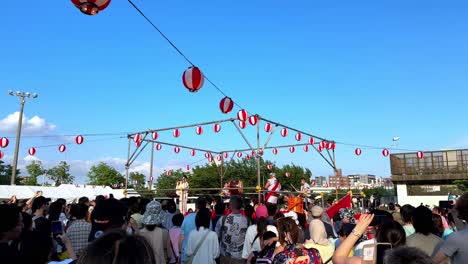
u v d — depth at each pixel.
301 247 3.75
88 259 1.34
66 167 53.62
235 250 6.49
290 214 7.82
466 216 3.41
